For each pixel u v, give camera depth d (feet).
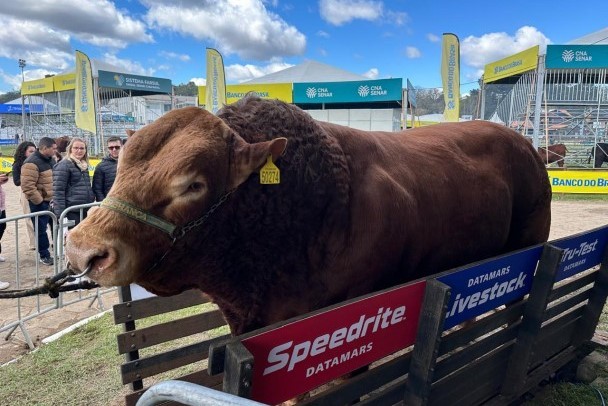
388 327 5.95
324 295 7.08
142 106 77.82
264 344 4.58
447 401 7.48
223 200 6.03
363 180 7.43
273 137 6.66
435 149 9.07
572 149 55.47
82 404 10.34
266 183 6.16
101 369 11.78
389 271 7.71
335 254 7.01
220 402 3.14
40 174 21.02
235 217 6.34
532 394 9.93
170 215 5.69
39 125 82.17
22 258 22.82
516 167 10.45
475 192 9.09
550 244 8.32
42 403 10.36
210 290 6.77
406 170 8.19
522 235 11.20
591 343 11.11
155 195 5.57
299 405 5.26
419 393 6.41
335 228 6.96
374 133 8.79
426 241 8.21
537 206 11.16
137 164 5.62
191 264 6.26
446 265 8.89
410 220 7.77
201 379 9.50
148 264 5.78
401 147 8.69
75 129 77.10
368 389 6.00
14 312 15.83
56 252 15.78
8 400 10.44
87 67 56.65
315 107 74.49
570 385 10.57
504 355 8.63
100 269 5.31
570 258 9.23
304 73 82.38
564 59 43.09
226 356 4.28
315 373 5.26
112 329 14.07
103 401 10.43
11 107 127.85
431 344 6.14
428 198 8.24
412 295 6.08
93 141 71.36
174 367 9.34
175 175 5.54
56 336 13.67
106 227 5.35
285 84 61.93
